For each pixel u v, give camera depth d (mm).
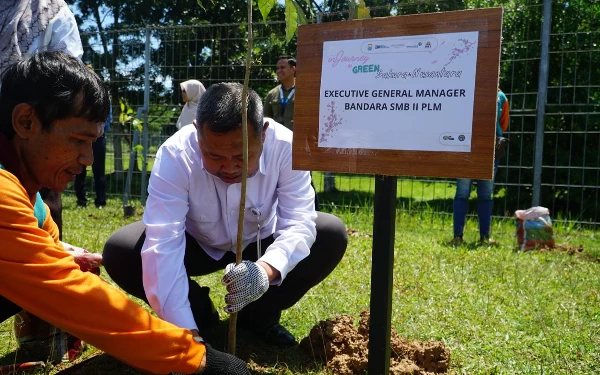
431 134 1870
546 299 3691
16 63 1611
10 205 1509
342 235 2783
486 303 3543
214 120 2025
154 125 9461
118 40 9891
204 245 2736
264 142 2502
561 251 5711
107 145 10211
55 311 1562
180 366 1674
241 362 1844
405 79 1901
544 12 6688
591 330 3078
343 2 4203
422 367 2518
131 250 2621
